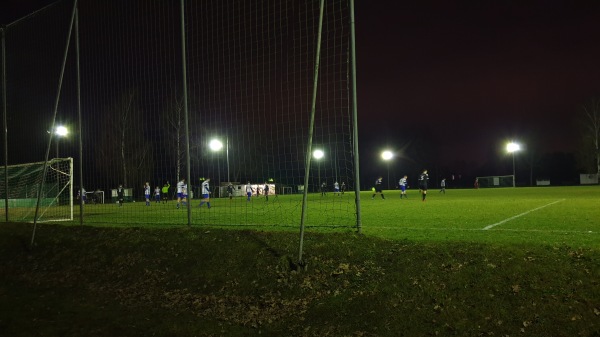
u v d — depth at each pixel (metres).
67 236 11.72
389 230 10.31
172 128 24.36
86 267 9.91
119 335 6.65
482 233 9.66
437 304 6.27
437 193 43.09
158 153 25.30
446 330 5.80
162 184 34.81
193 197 34.91
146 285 8.68
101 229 11.77
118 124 21.91
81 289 8.98
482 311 5.97
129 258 9.77
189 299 7.87
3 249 11.81
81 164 13.38
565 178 80.50
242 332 6.53
